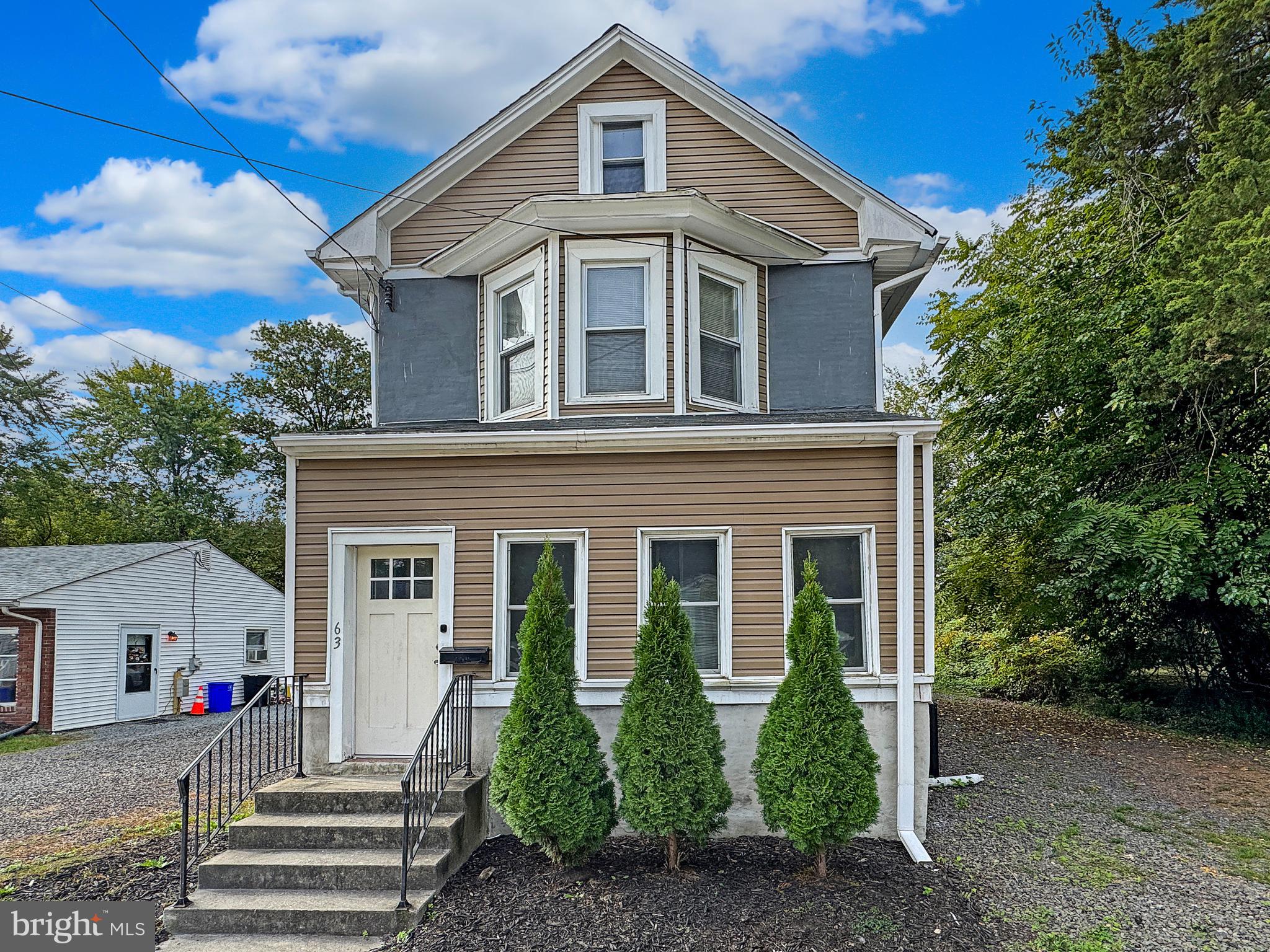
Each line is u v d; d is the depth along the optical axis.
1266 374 10.16
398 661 7.19
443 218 9.55
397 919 5.07
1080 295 12.45
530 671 5.87
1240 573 10.16
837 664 5.76
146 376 36.50
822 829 5.53
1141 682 14.36
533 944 4.80
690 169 9.31
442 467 7.17
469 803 6.25
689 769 5.69
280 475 36.72
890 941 4.80
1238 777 9.30
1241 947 4.90
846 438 6.90
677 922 4.98
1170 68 11.09
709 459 7.07
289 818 6.10
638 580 6.99
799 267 9.36
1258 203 8.75
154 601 19.34
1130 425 11.09
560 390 8.38
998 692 16.59
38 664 16.67
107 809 9.18
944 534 18.59
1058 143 13.45
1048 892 5.69
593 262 8.65
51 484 29.56
